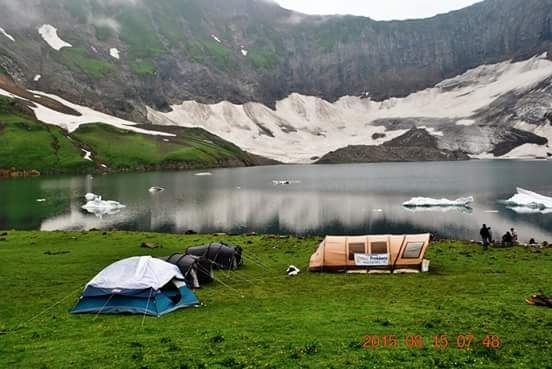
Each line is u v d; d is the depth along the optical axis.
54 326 27.77
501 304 30.44
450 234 89.44
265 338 24.11
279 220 107.06
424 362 20.53
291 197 151.12
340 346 22.70
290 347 22.55
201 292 37.09
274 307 31.56
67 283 39.09
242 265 48.69
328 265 44.88
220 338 24.02
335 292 36.22
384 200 142.25
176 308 31.42
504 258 49.72
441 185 187.00
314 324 26.66
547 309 28.97
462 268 44.94
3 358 22.09
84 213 117.56
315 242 63.09
